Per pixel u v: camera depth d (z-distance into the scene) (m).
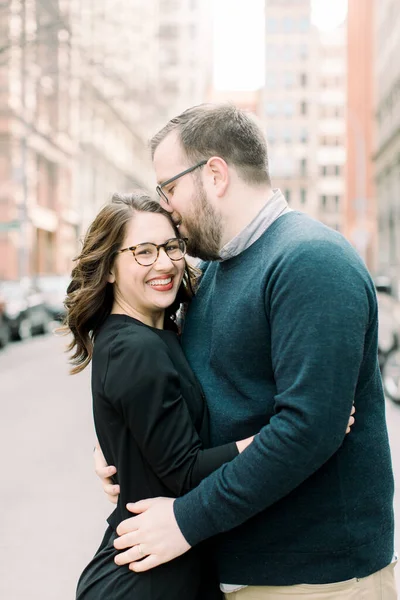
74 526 4.18
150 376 1.55
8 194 31.16
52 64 16.38
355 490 1.57
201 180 1.67
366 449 1.60
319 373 1.41
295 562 1.55
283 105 76.88
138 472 1.60
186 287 1.91
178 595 1.55
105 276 1.77
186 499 1.50
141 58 52.03
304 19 77.06
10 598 3.24
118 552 1.63
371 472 1.60
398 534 3.89
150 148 1.81
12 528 4.16
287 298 1.47
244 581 1.59
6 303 17.06
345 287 1.45
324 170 84.25
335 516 1.55
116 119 51.91
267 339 1.56
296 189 76.56
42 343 17.31
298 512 1.55
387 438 1.67
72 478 5.19
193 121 1.68
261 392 1.59
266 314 1.55
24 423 7.27
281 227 1.62
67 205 40.09
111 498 1.73
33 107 32.22
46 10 14.23
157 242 1.73
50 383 10.38
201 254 1.73
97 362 1.64
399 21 39.19
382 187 45.19
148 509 1.54
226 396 1.65
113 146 51.75
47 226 36.75
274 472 1.41
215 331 1.67
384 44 44.09
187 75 78.12
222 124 1.66
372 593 1.61
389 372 8.23
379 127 46.56
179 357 1.72
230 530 1.60
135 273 1.73
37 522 4.26
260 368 1.59
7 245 32.31
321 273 1.45
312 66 76.88
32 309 18.67
